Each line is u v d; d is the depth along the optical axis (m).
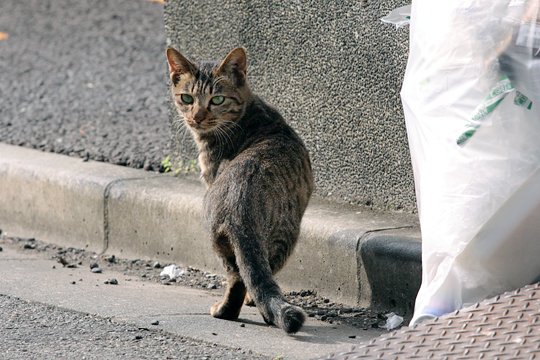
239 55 10.66
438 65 8.77
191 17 12.99
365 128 11.52
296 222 10.14
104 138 14.42
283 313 8.88
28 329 9.25
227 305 9.70
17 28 20.72
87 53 18.88
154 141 14.22
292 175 10.09
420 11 9.02
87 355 8.54
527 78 8.45
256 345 8.86
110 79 17.36
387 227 10.61
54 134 14.71
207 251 11.64
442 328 8.04
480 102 8.52
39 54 18.94
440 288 8.58
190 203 11.73
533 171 8.36
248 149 10.22
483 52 8.55
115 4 22.31
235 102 10.61
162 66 17.94
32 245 12.90
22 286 10.78
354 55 11.48
